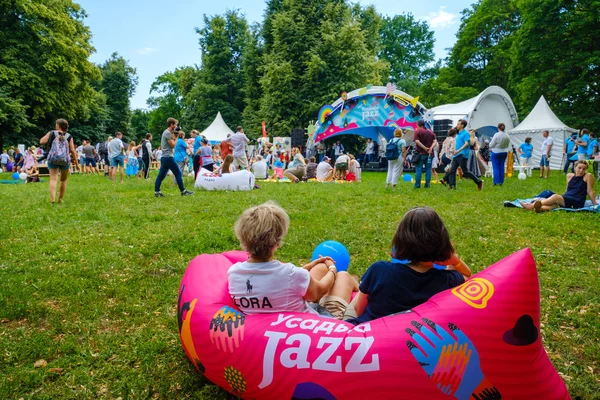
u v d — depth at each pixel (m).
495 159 12.52
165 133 10.20
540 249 5.60
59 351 3.30
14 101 27.53
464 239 6.07
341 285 3.14
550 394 2.20
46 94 29.50
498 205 8.62
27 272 4.85
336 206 8.64
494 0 40.41
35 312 3.89
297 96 35.22
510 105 24.36
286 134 35.03
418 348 2.11
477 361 2.10
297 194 10.52
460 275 2.57
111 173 15.68
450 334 2.12
